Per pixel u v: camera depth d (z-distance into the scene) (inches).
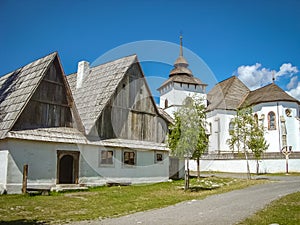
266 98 1674.5
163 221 366.6
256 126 1115.3
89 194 649.0
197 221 360.5
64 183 780.0
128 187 772.6
